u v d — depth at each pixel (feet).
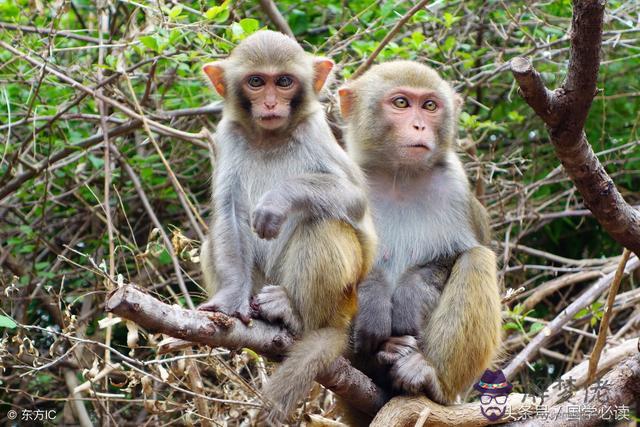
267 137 21.26
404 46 30.96
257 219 18.43
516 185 32.55
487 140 37.42
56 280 32.58
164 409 22.44
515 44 36.83
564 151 16.44
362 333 21.36
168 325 15.66
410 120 23.34
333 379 19.47
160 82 34.01
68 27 32.65
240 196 21.21
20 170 32.78
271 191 18.95
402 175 23.90
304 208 19.15
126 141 34.58
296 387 17.89
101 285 29.22
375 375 21.99
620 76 36.55
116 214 31.94
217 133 21.97
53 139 31.07
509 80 37.09
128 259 32.83
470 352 21.29
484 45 35.88
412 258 23.49
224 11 26.94
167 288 29.12
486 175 34.86
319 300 18.86
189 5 32.76
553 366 31.14
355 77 28.50
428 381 20.63
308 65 21.49
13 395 30.68
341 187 19.65
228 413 25.38
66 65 33.68
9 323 21.08
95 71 30.42
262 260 20.97
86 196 33.09
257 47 21.18
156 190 33.50
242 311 18.25
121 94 28.50
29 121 29.84
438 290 22.48
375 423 20.13
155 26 28.35
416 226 23.62
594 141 36.24
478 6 37.22
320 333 18.70
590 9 14.37
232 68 21.48
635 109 36.58
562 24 35.68
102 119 27.99
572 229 36.78
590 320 29.27
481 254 22.08
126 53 28.96
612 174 34.27
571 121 15.78
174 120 32.17
